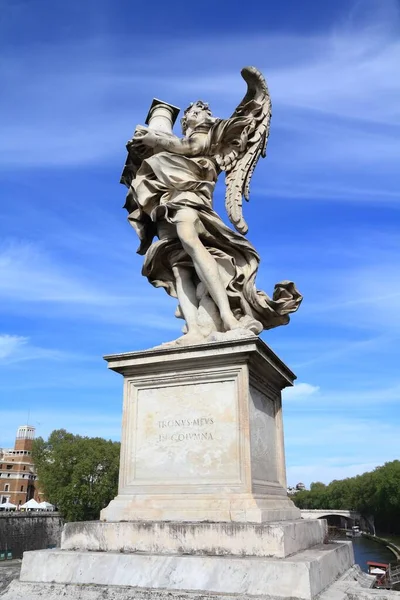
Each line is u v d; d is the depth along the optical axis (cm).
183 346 523
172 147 660
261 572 369
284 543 400
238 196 677
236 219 664
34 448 6303
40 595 405
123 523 452
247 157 697
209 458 493
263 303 611
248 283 611
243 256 630
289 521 481
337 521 9556
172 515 467
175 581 389
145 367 547
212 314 596
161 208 609
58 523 5425
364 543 6575
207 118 712
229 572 377
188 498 478
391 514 7138
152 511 477
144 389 549
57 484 5438
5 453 10338
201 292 614
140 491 506
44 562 436
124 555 415
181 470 501
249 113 714
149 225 684
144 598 375
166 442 518
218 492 472
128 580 403
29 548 4812
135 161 693
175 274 634
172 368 537
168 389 536
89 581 414
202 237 616
